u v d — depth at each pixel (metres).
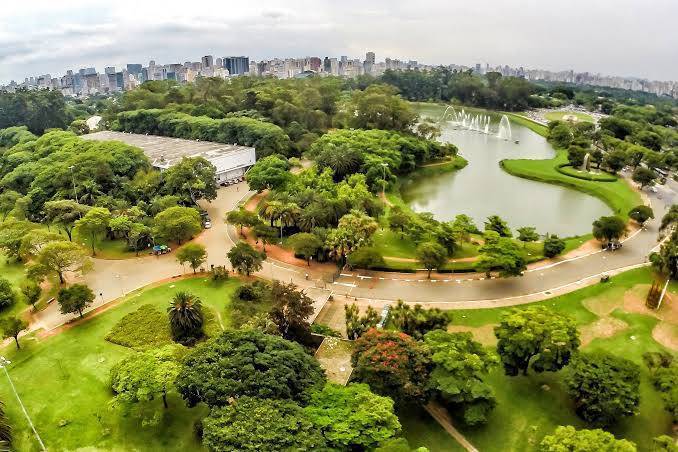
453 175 172.38
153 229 101.62
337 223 107.06
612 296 82.25
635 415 55.81
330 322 77.44
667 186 150.38
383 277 91.38
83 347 71.88
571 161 170.88
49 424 57.88
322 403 51.09
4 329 69.69
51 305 84.12
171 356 60.09
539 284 87.81
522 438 55.66
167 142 184.25
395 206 123.25
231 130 181.25
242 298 82.94
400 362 56.56
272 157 141.50
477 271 92.69
